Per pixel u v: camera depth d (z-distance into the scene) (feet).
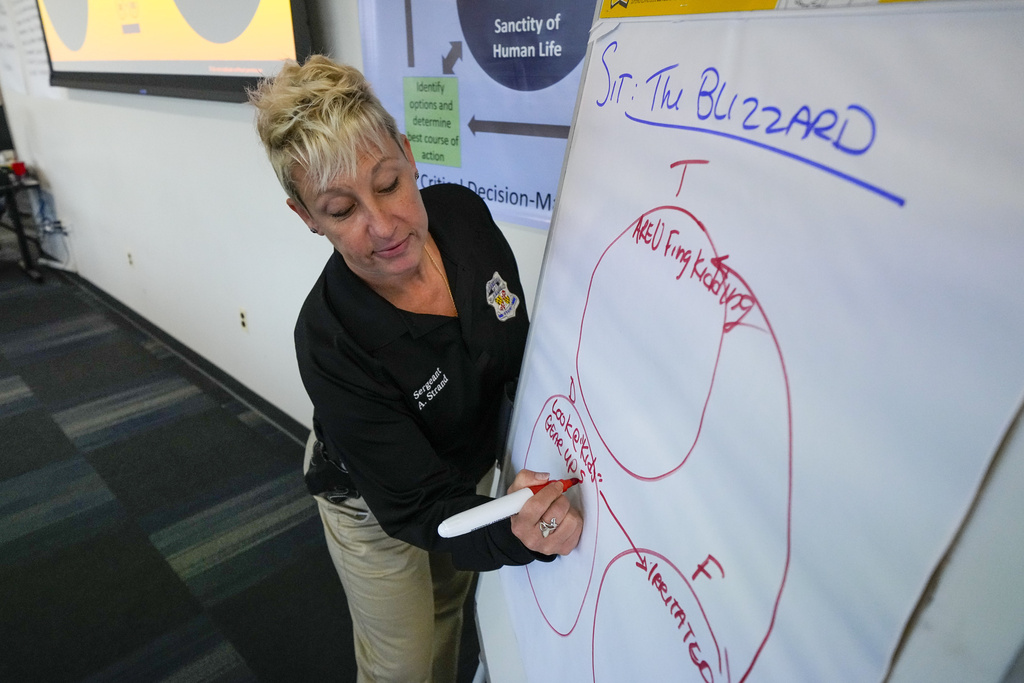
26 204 15.92
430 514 2.57
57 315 12.41
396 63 4.57
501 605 2.70
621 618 1.71
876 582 1.01
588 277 1.95
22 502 6.93
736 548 1.30
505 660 2.61
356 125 1.96
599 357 1.86
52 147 12.63
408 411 2.75
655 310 1.59
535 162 3.89
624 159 1.78
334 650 5.04
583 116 2.08
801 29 1.21
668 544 1.51
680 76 1.55
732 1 1.40
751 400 1.26
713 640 1.36
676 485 1.48
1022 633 0.84
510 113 3.92
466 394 2.91
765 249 1.24
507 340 3.03
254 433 8.15
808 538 1.13
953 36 0.95
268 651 5.05
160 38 7.18
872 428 1.02
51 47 10.49
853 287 1.07
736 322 1.31
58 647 5.13
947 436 0.92
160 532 6.39
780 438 1.19
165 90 7.42
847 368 1.07
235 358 8.95
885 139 1.03
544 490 1.96
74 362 10.35
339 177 1.99
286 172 2.05
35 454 7.80
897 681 0.98
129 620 5.37
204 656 5.02
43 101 12.11
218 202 7.75
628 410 1.69
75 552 6.15
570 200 2.14
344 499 3.39
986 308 0.88
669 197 1.55
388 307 2.57
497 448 3.30
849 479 1.06
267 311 7.74
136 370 10.05
